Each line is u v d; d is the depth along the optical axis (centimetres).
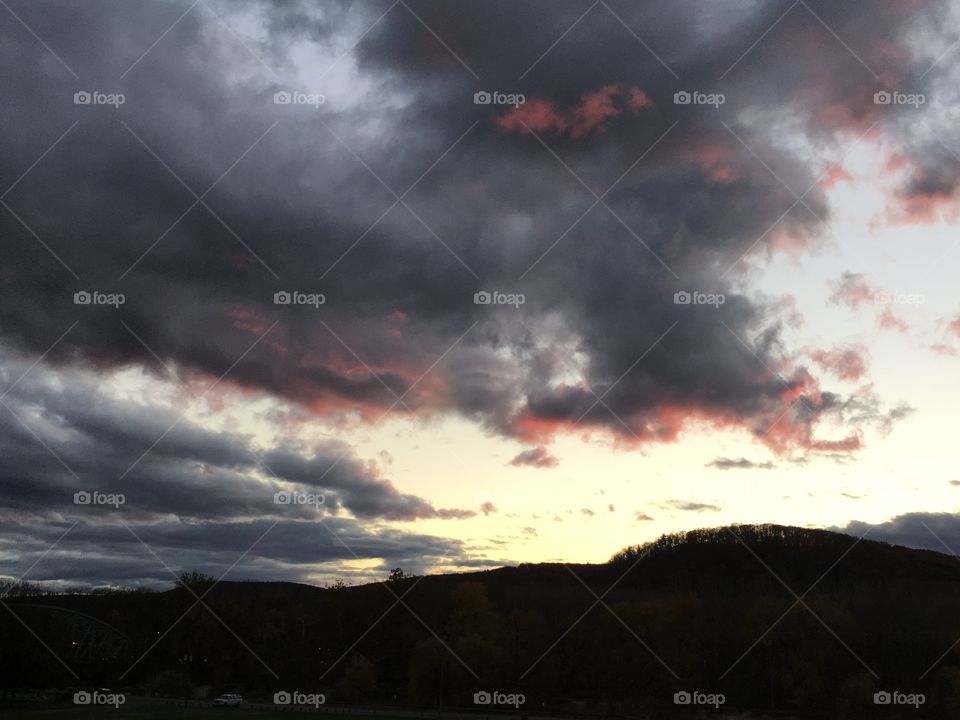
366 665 14862
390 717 11850
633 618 14925
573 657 14788
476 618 15312
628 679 13975
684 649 14288
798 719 12675
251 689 16738
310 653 17175
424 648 14075
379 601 17300
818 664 13362
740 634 14662
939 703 12012
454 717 12000
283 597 19438
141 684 18012
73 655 17025
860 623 14388
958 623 14162
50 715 12094
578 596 18762
